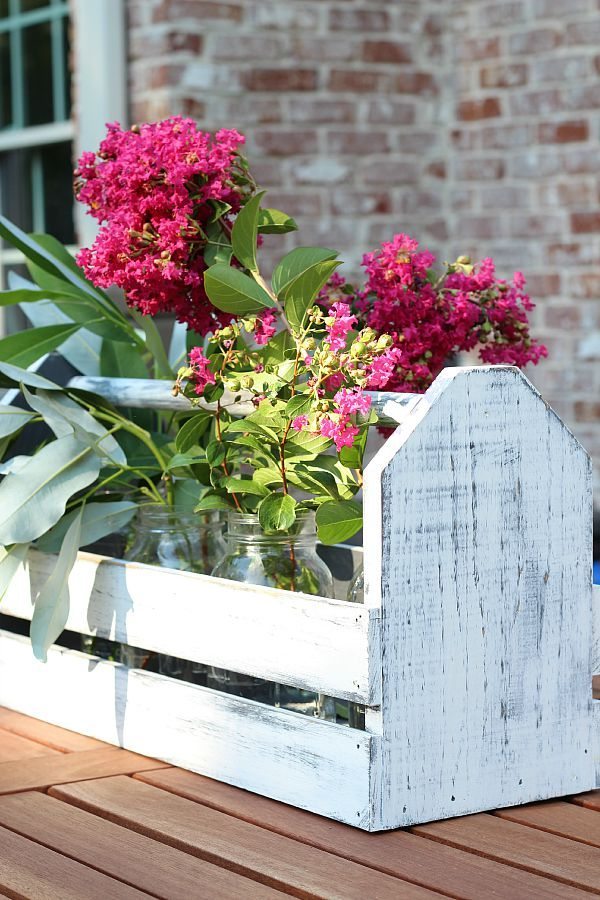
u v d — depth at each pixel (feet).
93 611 5.65
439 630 4.65
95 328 6.89
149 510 5.91
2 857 4.27
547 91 14.60
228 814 4.72
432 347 5.80
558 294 14.73
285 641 4.78
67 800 4.91
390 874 4.15
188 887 4.01
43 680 5.98
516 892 3.97
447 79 15.16
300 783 4.73
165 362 6.95
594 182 14.43
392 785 4.53
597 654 5.08
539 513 4.90
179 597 5.23
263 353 5.31
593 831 4.57
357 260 14.74
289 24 14.20
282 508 5.00
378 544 4.50
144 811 4.71
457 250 15.26
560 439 4.96
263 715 4.87
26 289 6.64
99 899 3.91
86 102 14.23
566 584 4.98
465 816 4.73
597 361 14.55
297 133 14.33
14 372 5.96
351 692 4.55
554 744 4.96
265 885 4.05
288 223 5.86
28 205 15.92
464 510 4.71
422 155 15.10
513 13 14.69
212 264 5.75
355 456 5.06
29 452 6.91
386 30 14.74
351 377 4.84
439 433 4.64
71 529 5.73
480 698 4.75
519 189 14.84
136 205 5.70
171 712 5.27
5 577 5.76
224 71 13.92
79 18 14.15
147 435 6.26
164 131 5.69
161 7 13.70
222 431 5.46
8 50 15.88
